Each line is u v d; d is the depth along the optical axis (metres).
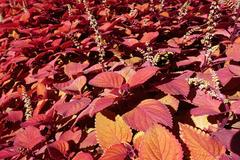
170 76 0.54
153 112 0.45
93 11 0.92
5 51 0.86
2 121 0.62
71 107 0.51
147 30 0.76
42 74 0.67
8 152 0.49
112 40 0.73
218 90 0.48
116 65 0.62
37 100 0.65
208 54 0.59
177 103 0.50
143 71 0.50
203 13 0.81
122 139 0.45
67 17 0.89
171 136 0.37
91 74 0.63
